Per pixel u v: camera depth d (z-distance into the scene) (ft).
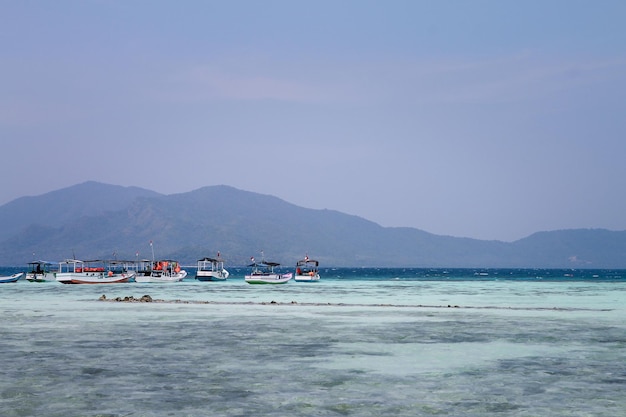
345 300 265.34
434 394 74.79
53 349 108.99
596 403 70.79
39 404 69.72
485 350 109.19
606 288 431.84
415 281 626.64
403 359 99.14
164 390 76.54
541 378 84.17
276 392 75.66
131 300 247.09
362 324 152.15
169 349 109.29
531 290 390.83
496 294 331.16
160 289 395.34
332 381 82.02
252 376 85.20
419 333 133.69
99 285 465.88
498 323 155.74
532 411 67.46
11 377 83.97
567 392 76.02
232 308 205.05
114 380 82.23
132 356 101.40
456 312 192.13
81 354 103.35
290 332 134.82
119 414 65.72
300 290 382.63
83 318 167.53
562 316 178.91
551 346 114.11
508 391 76.43
